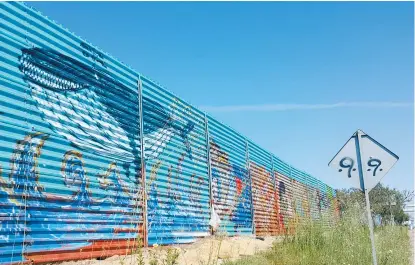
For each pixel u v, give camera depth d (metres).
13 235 7.29
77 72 9.28
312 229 13.20
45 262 7.84
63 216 8.36
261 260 10.94
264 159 22.00
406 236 24.08
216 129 16.44
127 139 10.66
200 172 14.51
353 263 10.38
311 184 30.89
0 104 7.39
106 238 9.34
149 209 11.09
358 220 14.40
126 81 10.95
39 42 8.41
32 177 7.79
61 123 8.63
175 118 13.24
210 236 14.04
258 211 19.69
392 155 9.10
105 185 9.59
